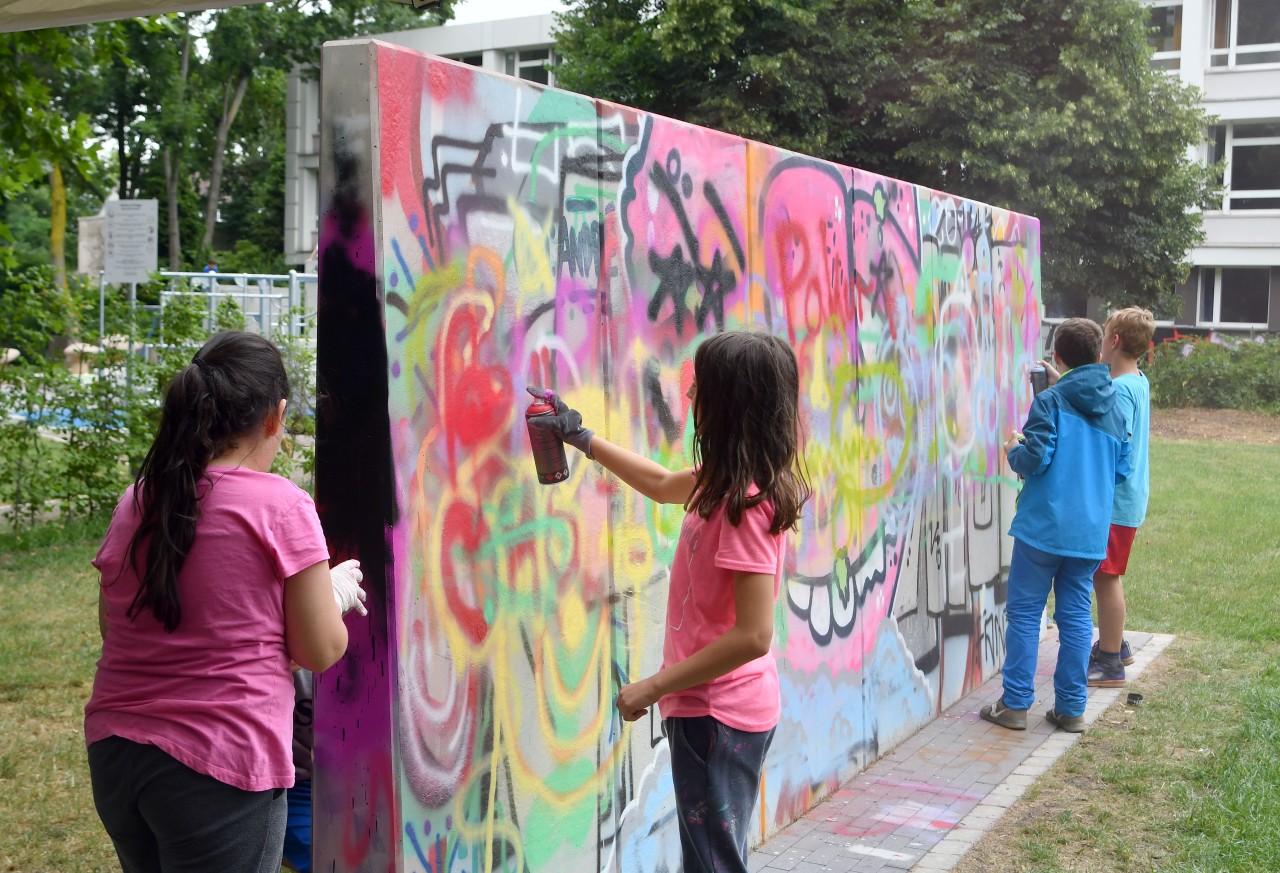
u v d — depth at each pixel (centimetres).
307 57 4084
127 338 976
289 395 246
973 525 632
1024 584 558
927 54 2158
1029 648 558
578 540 330
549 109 314
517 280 303
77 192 3888
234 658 223
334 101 259
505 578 301
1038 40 2128
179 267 4131
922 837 431
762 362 259
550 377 317
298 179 4466
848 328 486
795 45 2214
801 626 443
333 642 232
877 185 514
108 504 984
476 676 290
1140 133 2120
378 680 263
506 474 301
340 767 269
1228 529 1116
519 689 307
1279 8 3111
